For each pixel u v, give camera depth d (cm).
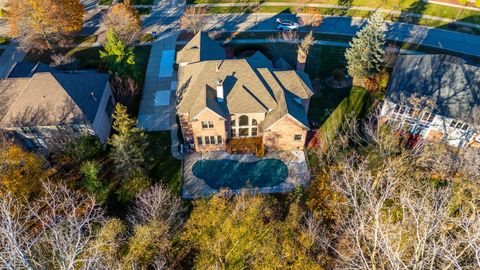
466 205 2886
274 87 4378
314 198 3394
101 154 4391
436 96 4512
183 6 7831
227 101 4272
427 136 4731
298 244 2734
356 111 5097
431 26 7056
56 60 5675
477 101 4359
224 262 2752
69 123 4203
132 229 3284
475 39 6712
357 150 4316
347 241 2928
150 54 6331
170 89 5588
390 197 2820
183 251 3020
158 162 4419
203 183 4159
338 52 6341
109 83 5128
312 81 5616
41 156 3994
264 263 2609
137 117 5097
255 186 4106
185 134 4516
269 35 6794
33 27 5850
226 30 6988
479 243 2298
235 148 4538
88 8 7675
